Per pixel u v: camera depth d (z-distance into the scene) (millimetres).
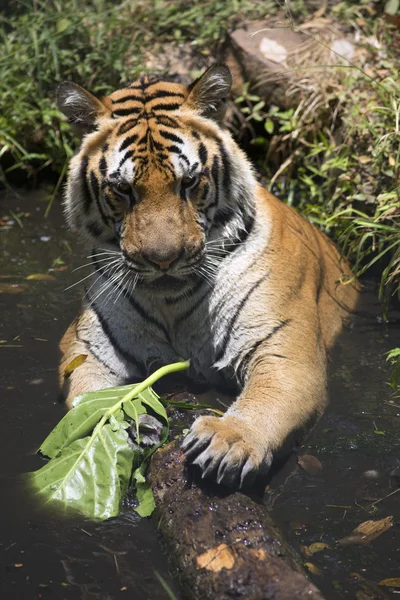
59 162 14211
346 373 8773
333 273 10117
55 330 9719
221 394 8352
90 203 8094
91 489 6684
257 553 5758
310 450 7469
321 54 13578
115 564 6043
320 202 12117
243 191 8281
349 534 6367
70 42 14906
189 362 7895
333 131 12680
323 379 8188
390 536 6336
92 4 16062
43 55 14391
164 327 8438
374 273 11047
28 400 8250
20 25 15367
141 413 7211
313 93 13047
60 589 5805
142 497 6684
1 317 10031
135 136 7762
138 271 7621
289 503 6762
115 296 8406
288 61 13766
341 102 12508
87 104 8016
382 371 8789
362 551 6180
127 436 6949
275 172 13586
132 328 8438
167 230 7441
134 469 6988
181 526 6105
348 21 14273
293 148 13227
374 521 6508
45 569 6000
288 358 7949
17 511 6586
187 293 8195
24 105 14258
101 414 7094
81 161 8086
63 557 6117
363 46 13453
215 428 6637
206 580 5652
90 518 6523
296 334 8180
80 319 8703
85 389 8039
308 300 8672
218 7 15383
